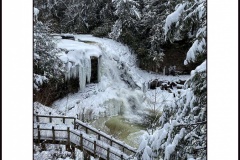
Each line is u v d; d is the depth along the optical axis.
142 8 20.14
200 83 4.49
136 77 17.92
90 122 13.77
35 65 11.73
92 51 16.16
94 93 15.44
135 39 19.33
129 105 15.65
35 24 11.74
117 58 18.03
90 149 8.95
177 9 4.62
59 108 13.28
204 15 4.46
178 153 4.42
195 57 4.47
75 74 15.05
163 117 5.05
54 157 8.66
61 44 15.88
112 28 19.61
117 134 13.10
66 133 9.10
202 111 4.50
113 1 19.70
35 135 8.79
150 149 4.74
